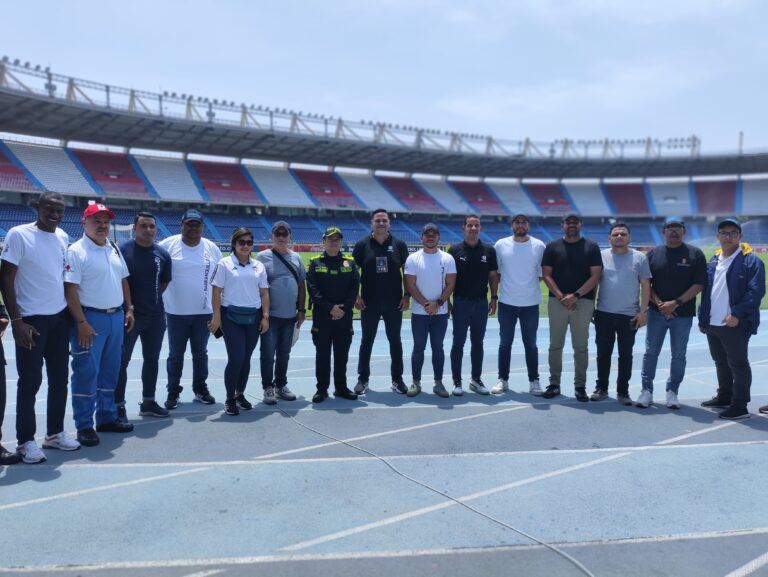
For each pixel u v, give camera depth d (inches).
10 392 281.4
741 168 2087.8
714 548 127.3
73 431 211.3
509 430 213.6
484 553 124.3
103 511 143.6
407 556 122.9
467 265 264.5
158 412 231.3
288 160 1856.5
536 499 152.3
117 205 1549.0
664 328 247.3
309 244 1549.0
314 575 115.5
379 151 1808.6
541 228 2084.2
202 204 1657.2
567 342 450.6
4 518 139.5
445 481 164.1
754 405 255.0
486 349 418.9
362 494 154.6
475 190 2190.0
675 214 2142.0
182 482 162.4
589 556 123.5
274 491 156.4
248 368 246.5
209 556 122.4
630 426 219.6
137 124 1413.6
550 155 2031.3
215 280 230.8
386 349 410.6
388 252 260.4
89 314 196.7
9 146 1446.9
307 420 226.1
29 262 177.6
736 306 224.1
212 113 1477.6
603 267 255.0
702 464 178.9
